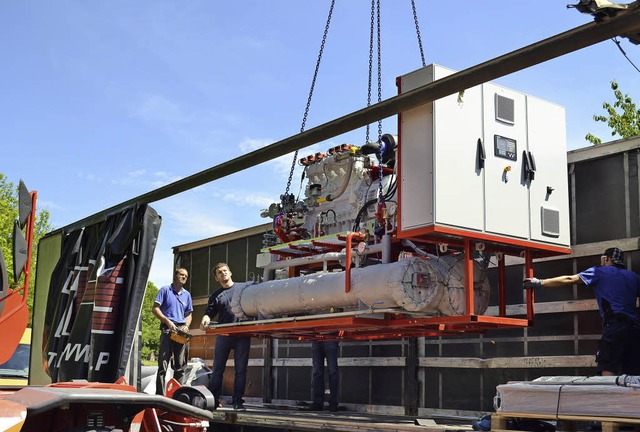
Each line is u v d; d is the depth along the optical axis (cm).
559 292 741
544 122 687
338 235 705
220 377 835
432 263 635
